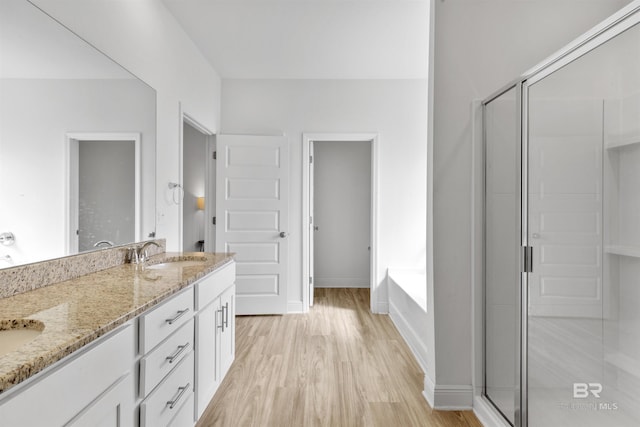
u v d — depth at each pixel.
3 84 1.29
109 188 1.96
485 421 1.95
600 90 1.33
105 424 1.06
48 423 0.81
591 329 1.38
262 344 3.13
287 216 4.07
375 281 4.16
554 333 1.53
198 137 5.34
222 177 4.00
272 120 4.16
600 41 1.33
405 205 4.16
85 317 1.09
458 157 2.14
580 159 1.42
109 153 1.95
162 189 2.63
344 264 5.64
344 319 3.90
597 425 1.36
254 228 4.05
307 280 4.20
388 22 2.95
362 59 3.66
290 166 4.17
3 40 1.29
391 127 4.16
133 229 2.22
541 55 2.13
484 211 2.11
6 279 1.31
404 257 4.16
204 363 1.99
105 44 1.92
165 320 1.46
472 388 2.12
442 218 2.14
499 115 1.93
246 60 3.69
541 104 1.60
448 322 2.14
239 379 2.45
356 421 1.98
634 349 1.26
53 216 1.54
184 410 1.70
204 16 2.84
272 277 4.07
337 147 5.62
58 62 1.56
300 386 2.37
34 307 1.20
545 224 1.58
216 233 4.01
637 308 1.25
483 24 2.13
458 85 2.13
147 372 1.29
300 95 4.16
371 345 3.12
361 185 5.61
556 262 1.53
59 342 0.88
